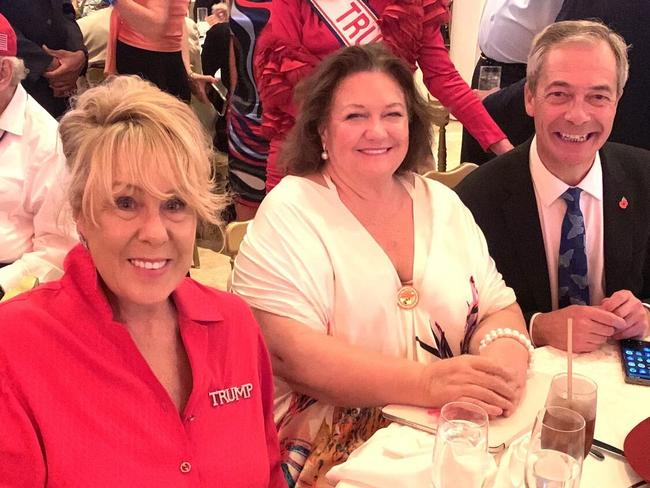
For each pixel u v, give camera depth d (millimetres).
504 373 1420
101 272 1145
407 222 1758
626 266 1913
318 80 1708
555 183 1863
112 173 1081
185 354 1253
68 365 1096
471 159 3145
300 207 1688
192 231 1162
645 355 1614
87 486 1073
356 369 1517
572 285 1905
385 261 1656
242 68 3104
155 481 1119
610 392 1483
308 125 1749
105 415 1104
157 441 1128
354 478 1218
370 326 1639
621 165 1935
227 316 1285
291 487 1573
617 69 1805
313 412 1622
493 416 1372
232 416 1240
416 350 1659
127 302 1196
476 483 1056
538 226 1902
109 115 1094
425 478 1190
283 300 1611
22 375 1068
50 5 3094
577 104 1789
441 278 1664
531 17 3242
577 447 1108
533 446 1163
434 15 2357
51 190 2104
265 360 1361
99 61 3783
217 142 4066
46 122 2162
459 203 1827
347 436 1597
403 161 1824
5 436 1052
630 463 1199
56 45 3150
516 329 1703
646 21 2652
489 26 3461
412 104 1745
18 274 2115
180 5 3402
